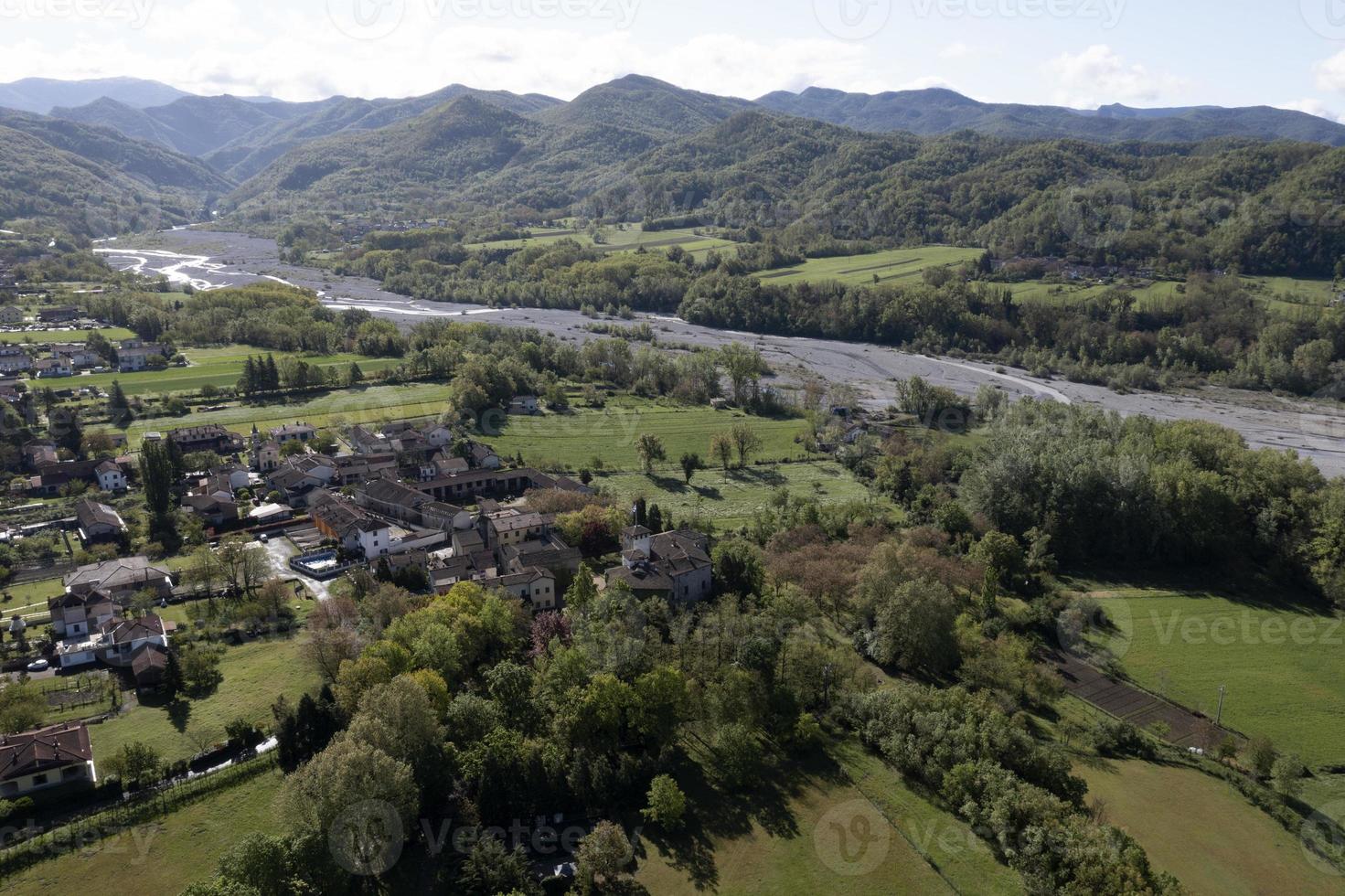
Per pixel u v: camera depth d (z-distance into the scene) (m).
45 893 93.19
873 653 149.12
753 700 124.00
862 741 123.88
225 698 128.88
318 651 132.00
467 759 106.00
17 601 162.25
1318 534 199.62
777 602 149.75
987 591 172.25
